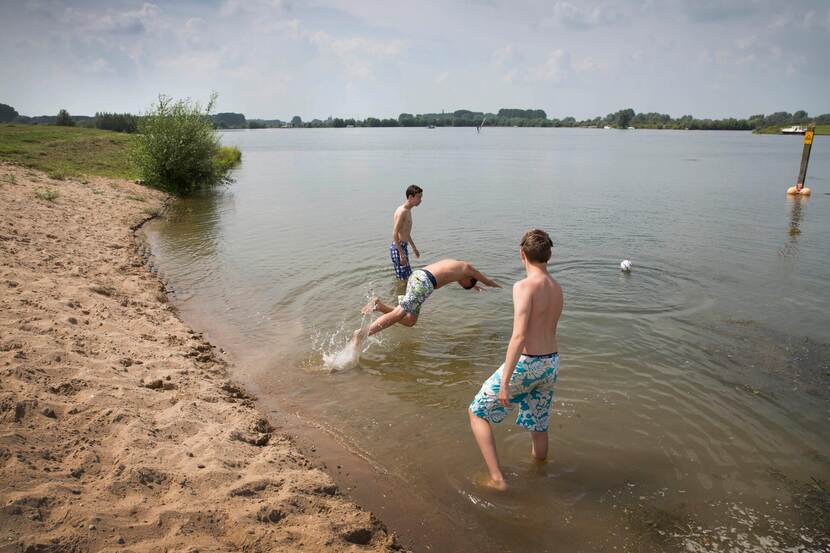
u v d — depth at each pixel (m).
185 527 3.29
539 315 4.36
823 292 9.05
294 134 156.00
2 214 11.71
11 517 3.01
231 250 12.41
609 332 7.49
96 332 6.34
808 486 4.42
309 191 23.95
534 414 4.62
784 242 12.79
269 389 6.10
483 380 6.39
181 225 15.55
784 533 3.91
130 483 3.62
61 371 5.03
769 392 5.89
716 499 4.29
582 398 5.82
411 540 3.83
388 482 4.52
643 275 10.08
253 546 3.27
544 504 4.27
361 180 28.56
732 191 22.94
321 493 4.10
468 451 5.00
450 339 7.50
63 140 34.84
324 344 7.32
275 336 7.56
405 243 9.80
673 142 88.31
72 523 3.10
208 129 23.47
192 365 6.16
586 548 3.81
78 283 8.17
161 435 4.38
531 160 43.97
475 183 26.66
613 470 4.66
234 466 4.17
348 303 8.88
